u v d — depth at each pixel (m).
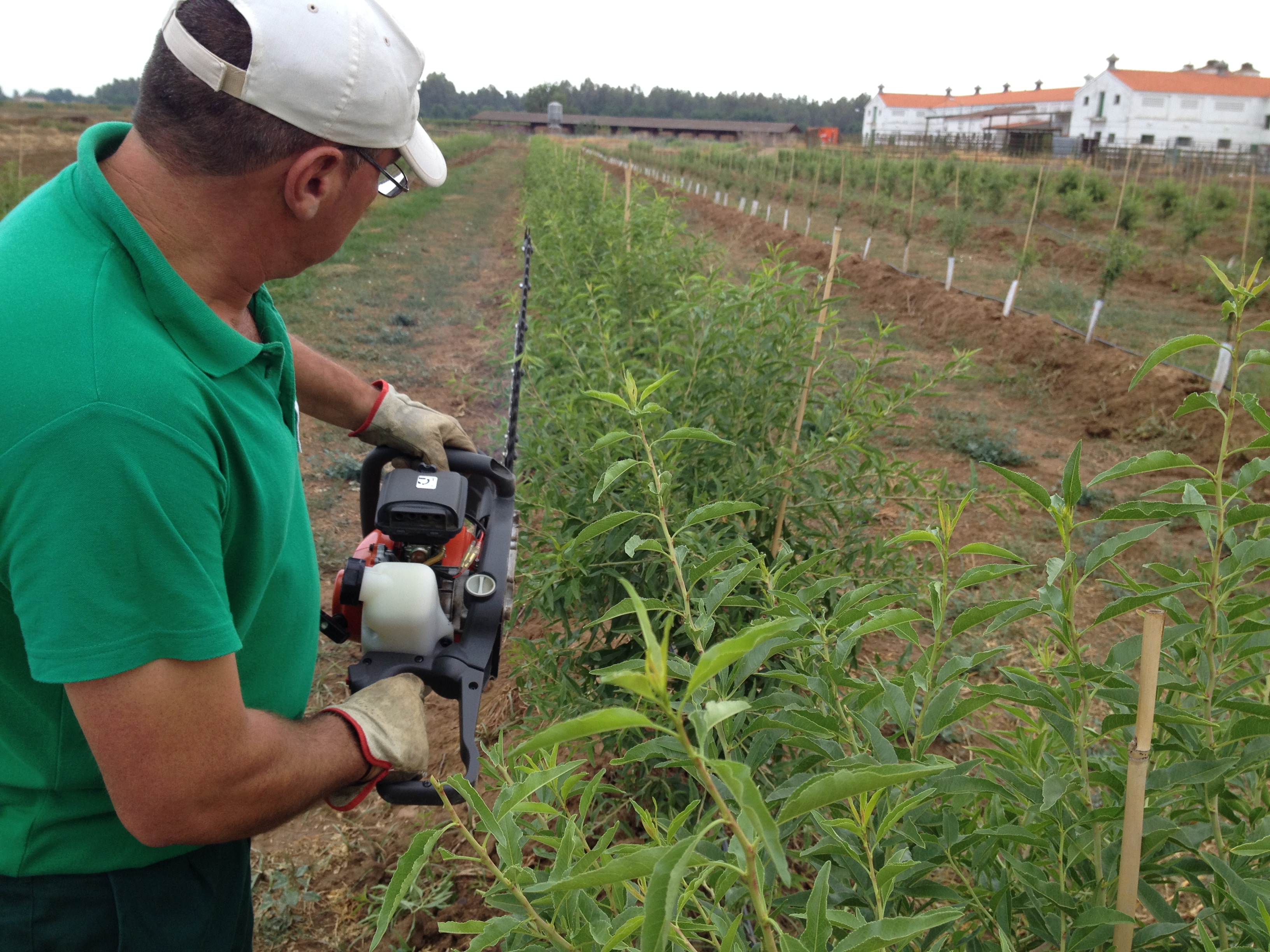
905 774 0.80
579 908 1.11
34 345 1.06
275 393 1.42
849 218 23.56
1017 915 1.38
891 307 12.17
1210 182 29.95
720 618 2.37
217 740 1.13
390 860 2.86
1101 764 1.27
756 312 3.08
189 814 1.12
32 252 1.15
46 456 1.02
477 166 42.59
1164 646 1.31
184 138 1.21
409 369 9.02
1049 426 8.02
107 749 1.08
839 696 1.37
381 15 1.35
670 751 1.20
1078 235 20.11
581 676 2.76
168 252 1.27
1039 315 9.86
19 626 1.18
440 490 1.76
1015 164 36.97
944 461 7.01
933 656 1.32
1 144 34.09
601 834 2.61
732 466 2.91
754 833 0.82
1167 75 59.25
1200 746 1.21
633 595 0.71
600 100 166.75
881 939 0.85
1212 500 3.09
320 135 1.26
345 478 6.26
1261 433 6.67
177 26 1.19
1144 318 11.83
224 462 1.21
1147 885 1.13
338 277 14.16
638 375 3.21
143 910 1.36
